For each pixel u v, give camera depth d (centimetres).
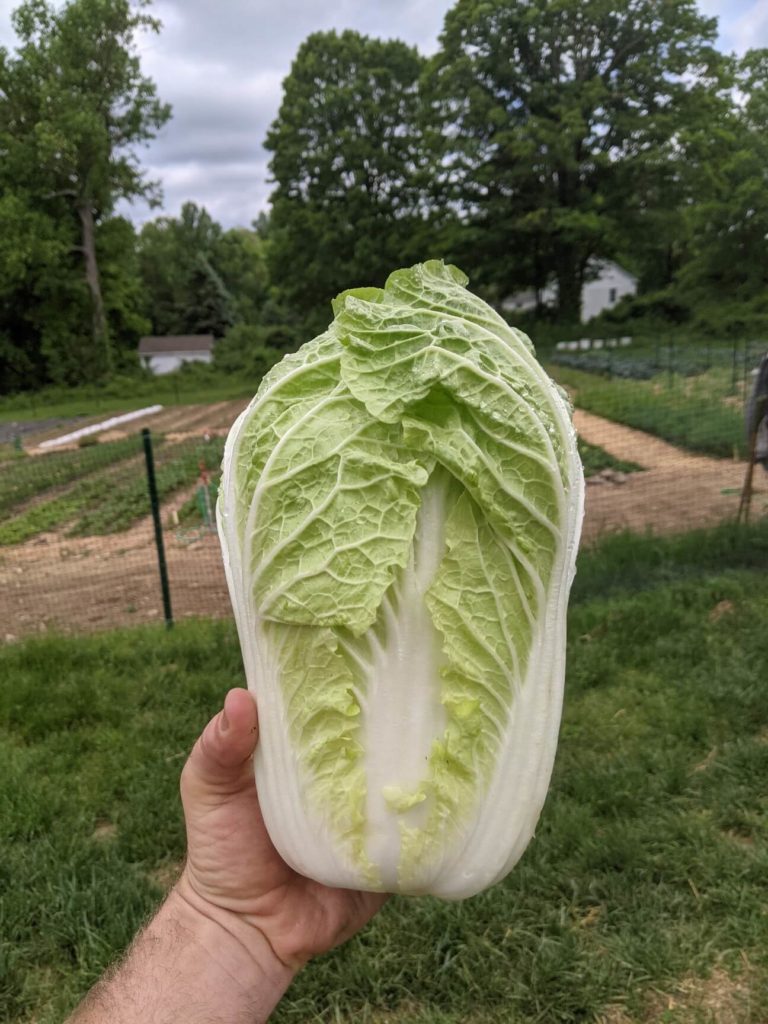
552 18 4216
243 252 9650
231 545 198
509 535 181
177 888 227
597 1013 337
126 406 4619
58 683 654
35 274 5109
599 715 554
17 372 5438
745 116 4978
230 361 6012
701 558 851
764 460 927
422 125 4588
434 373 180
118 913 391
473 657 177
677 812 446
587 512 1175
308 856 186
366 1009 344
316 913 225
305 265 5106
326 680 177
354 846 179
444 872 185
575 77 4450
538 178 4456
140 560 1186
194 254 8825
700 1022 328
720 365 2697
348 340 193
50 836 451
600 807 453
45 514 1579
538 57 4453
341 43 4912
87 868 423
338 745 177
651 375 2891
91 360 5450
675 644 647
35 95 4797
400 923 377
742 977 347
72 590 1052
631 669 622
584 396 2519
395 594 176
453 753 175
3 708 605
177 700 613
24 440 3186
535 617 188
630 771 478
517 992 345
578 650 652
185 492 1717
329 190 4991
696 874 400
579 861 409
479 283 4838
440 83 4422
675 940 366
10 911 396
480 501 178
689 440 1645
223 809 218
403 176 4831
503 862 190
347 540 176
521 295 7419
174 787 495
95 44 4866
